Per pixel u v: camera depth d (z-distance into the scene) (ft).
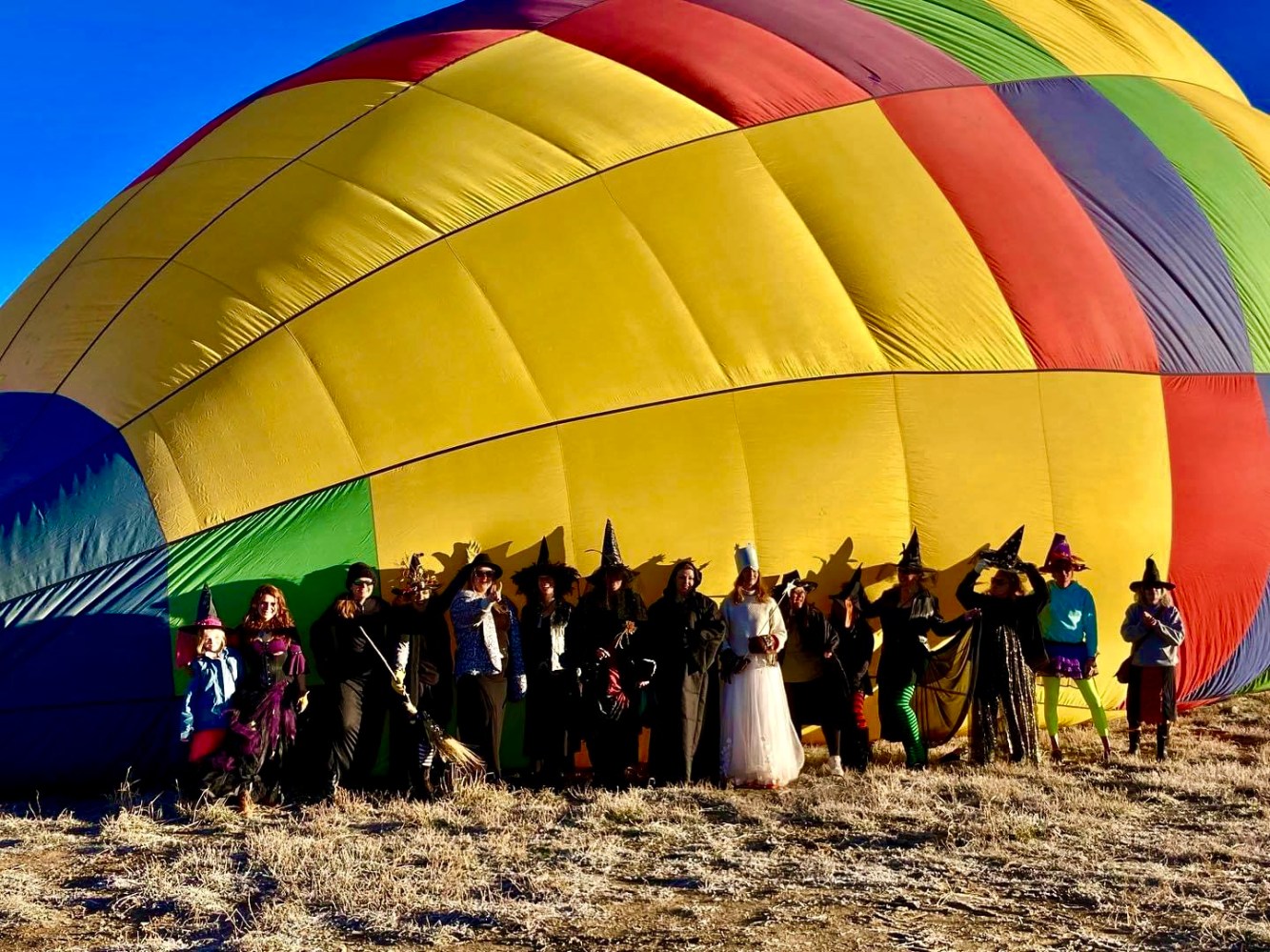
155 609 26.40
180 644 25.57
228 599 26.66
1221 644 33.76
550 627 27.27
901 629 28.84
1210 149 39.37
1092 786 26.71
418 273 29.60
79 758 26.17
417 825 23.45
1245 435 34.17
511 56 34.71
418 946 16.65
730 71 34.12
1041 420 31.24
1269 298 36.81
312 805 24.97
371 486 27.63
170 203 32.68
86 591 26.45
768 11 36.70
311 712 26.32
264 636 25.08
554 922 17.56
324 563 27.17
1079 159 35.78
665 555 28.48
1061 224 33.76
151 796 25.89
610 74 33.83
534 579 27.30
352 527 27.40
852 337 30.60
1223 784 26.91
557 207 30.78
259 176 32.40
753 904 18.35
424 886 19.19
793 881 19.51
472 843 21.90
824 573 29.40
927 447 30.25
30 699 26.02
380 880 19.44
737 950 16.34
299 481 27.48
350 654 25.75
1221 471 33.45
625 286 29.86
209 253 30.55
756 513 29.01
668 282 30.12
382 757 27.17
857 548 29.60
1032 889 19.03
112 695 26.22
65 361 29.84
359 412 28.09
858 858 20.98
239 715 24.54
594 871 20.15
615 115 32.60
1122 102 38.75
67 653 26.14
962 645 29.91
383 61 35.53
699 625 26.89
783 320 30.27
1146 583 30.42
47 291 32.63
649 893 18.95
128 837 22.41
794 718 28.68
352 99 34.09
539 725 27.07
